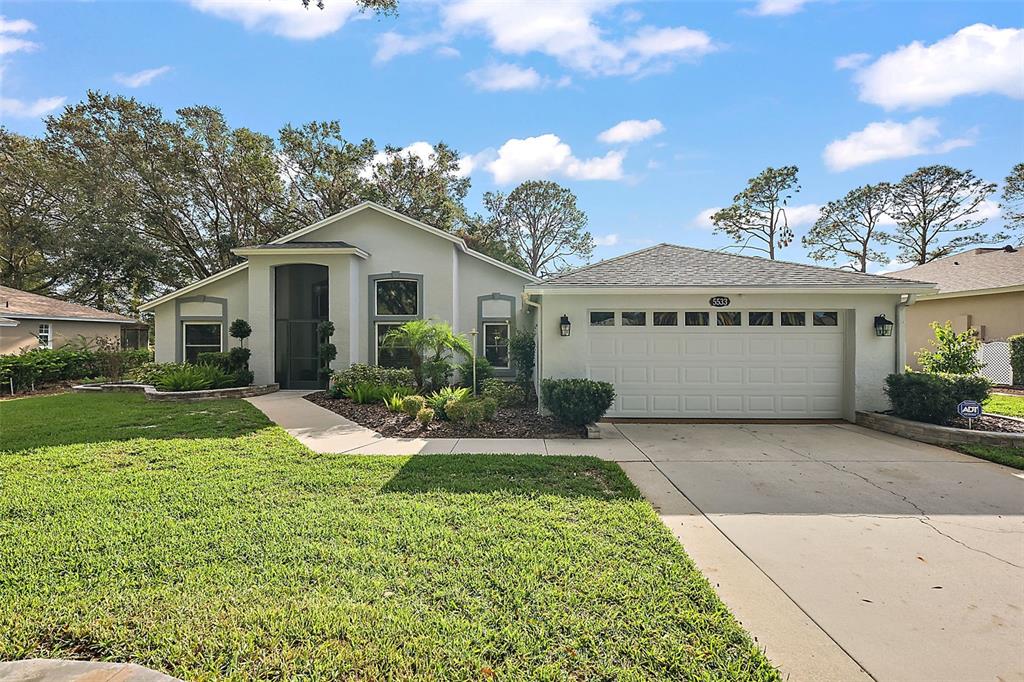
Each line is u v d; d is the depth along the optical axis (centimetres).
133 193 2609
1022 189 2969
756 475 629
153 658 257
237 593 321
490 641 274
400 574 350
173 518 454
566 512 478
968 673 256
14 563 362
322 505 493
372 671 249
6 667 235
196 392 1305
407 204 2862
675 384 1047
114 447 739
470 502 505
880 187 3450
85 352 1856
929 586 346
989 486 582
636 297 1032
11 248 2730
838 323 1030
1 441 779
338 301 1510
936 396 847
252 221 2748
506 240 4016
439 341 1260
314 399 1298
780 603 323
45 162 2623
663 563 369
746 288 980
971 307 1717
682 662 257
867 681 250
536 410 1109
